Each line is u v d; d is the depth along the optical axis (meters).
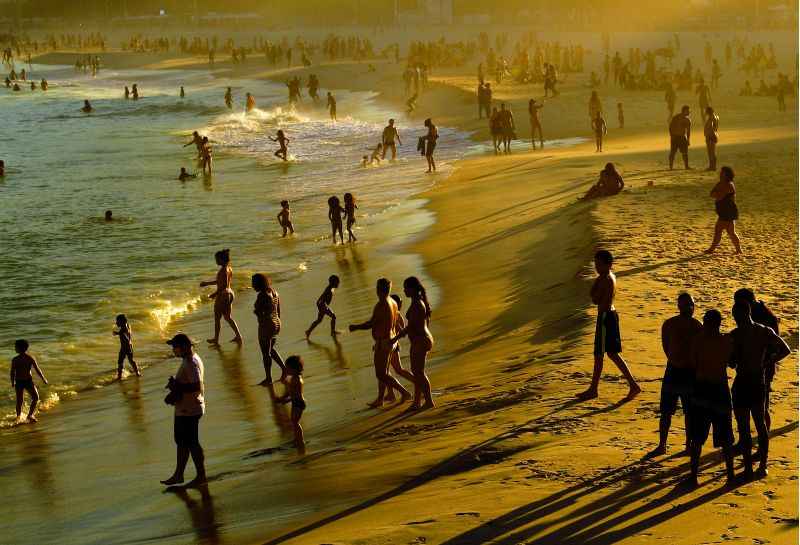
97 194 45.31
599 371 13.80
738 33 113.69
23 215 40.28
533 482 10.91
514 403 14.21
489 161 45.09
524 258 25.50
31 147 65.12
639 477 10.79
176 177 49.53
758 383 10.67
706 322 10.72
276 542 10.52
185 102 92.12
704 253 23.28
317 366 19.50
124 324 20.38
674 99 56.50
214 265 29.95
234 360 20.88
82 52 161.62
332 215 30.91
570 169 38.88
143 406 18.58
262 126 70.62
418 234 30.81
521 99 69.31
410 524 10.10
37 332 23.95
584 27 131.50
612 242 24.83
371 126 66.88
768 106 61.28
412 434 14.02
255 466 14.16
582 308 19.05
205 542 11.12
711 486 10.44
